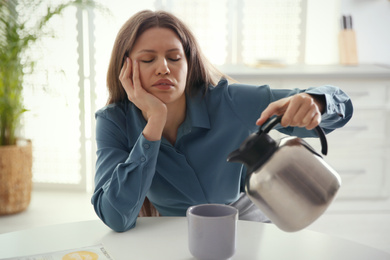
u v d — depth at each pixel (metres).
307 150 0.80
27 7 2.83
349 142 2.83
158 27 1.21
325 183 0.78
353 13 3.21
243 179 1.45
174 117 1.33
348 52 3.13
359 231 2.63
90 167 3.50
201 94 1.34
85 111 3.35
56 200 3.22
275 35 3.33
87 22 3.22
